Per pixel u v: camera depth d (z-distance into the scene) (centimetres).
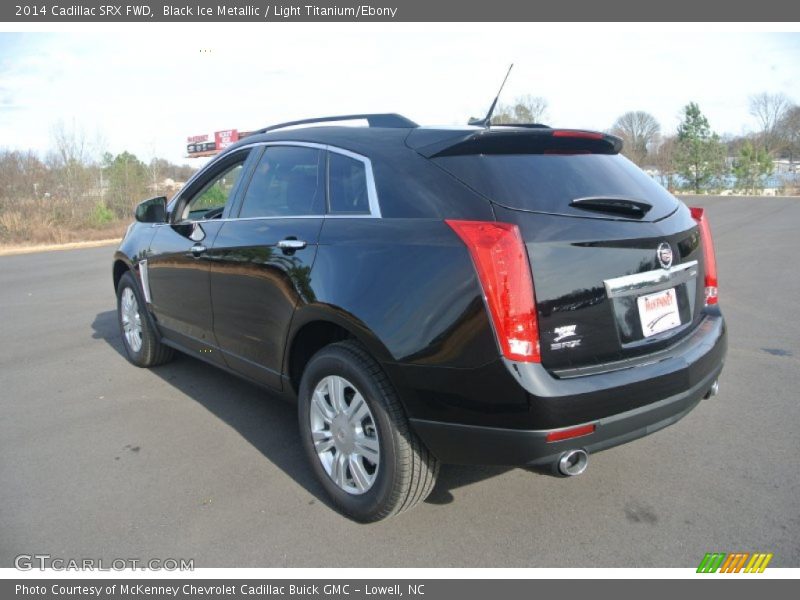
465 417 253
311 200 331
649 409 264
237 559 275
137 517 307
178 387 488
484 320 242
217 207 419
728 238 1354
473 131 279
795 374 478
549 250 247
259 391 476
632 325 272
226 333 389
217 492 330
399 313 264
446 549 279
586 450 253
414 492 281
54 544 288
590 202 268
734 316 657
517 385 239
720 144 4728
